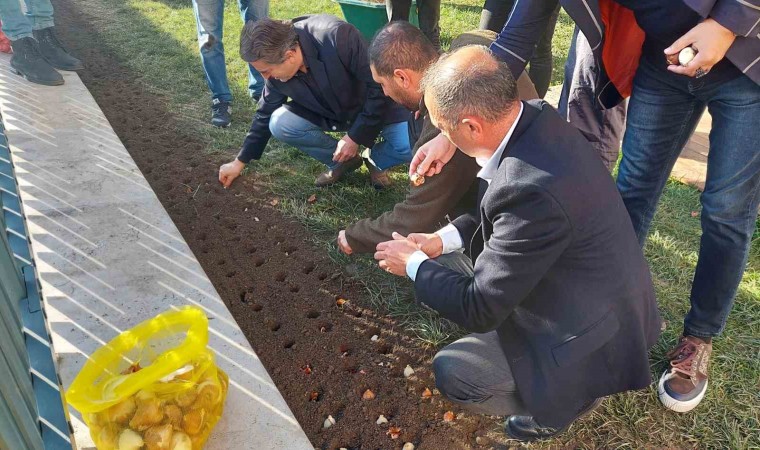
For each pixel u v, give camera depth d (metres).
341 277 2.86
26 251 2.11
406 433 2.12
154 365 1.66
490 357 1.87
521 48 2.15
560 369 1.66
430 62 2.15
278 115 3.19
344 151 3.01
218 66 4.15
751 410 2.17
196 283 2.56
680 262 2.93
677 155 2.24
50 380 1.70
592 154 1.60
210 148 3.96
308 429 2.14
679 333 2.49
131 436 1.64
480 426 2.15
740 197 1.95
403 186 3.55
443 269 1.82
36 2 4.46
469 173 2.12
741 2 1.60
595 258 1.57
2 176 2.31
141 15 6.48
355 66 2.91
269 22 2.79
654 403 2.21
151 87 4.80
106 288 2.51
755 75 1.74
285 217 3.30
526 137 1.54
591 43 2.06
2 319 1.51
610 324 1.62
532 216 1.49
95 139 3.72
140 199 3.14
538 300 1.67
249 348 2.26
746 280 2.79
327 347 2.47
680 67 1.76
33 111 4.03
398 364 2.40
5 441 1.20
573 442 2.08
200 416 1.75
